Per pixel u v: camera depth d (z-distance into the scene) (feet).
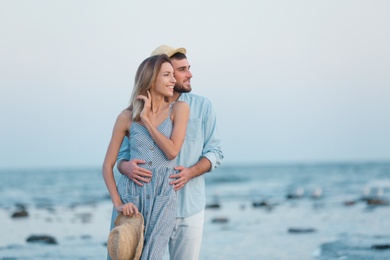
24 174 202.90
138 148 15.46
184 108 15.78
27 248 37.04
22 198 100.89
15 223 54.39
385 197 79.05
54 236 43.27
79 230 47.34
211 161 16.52
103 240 40.63
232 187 119.85
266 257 32.40
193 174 16.03
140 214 14.89
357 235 40.88
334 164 244.42
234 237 41.22
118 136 15.83
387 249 33.86
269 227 47.37
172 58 16.46
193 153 16.74
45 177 180.75
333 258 31.50
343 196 84.79
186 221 16.46
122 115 15.79
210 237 41.34
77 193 109.70
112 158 15.85
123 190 15.42
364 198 77.92
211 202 81.35
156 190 15.23
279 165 257.55
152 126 15.19
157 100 15.61
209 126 16.98
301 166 238.68
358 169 192.95
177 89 16.53
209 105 17.04
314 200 78.69
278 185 122.72
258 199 85.51
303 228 45.03
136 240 14.73
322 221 51.03
